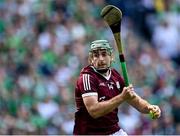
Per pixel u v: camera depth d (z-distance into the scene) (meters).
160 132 37.00
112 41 44.94
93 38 44.94
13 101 36.78
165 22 48.75
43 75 41.06
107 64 20.56
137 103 20.77
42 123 35.84
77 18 46.09
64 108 37.19
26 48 42.78
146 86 41.69
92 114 19.94
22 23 45.19
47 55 42.12
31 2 46.66
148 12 49.00
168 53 47.44
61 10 46.56
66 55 42.59
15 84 38.69
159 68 44.47
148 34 48.44
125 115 37.66
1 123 34.28
